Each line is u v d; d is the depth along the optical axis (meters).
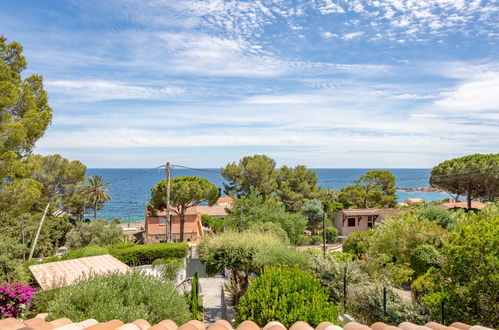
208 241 18.67
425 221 18.47
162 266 22.14
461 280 10.14
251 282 10.75
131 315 7.00
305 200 44.66
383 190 55.88
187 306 8.71
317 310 9.02
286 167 47.53
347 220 44.69
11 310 11.27
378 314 10.81
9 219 28.58
